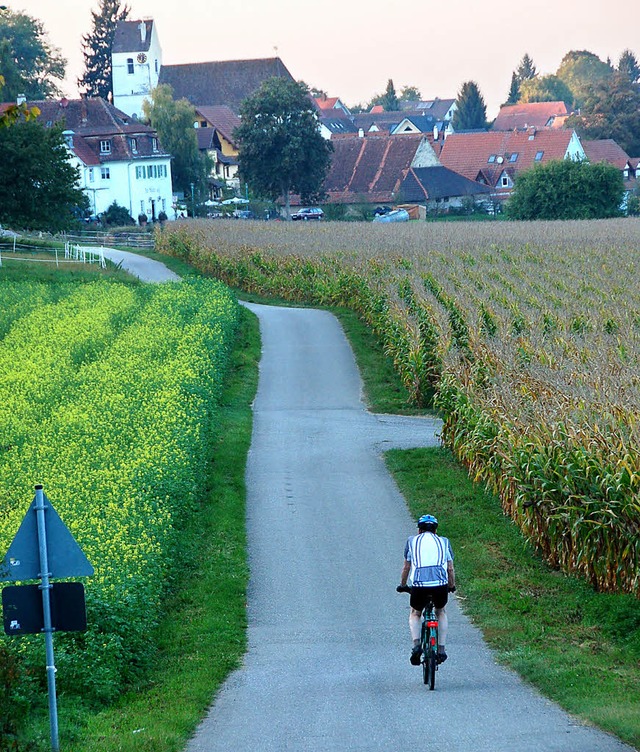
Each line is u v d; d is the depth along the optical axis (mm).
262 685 43531
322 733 36281
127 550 53031
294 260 191500
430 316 119938
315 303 180625
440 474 82250
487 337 103562
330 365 129375
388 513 74125
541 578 59750
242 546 66500
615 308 121562
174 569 59750
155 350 115625
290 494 79000
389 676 44062
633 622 50312
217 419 97312
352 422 103125
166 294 160000
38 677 42250
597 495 55375
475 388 84625
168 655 49188
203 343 119250
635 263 180500
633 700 39438
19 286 173625
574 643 49125
